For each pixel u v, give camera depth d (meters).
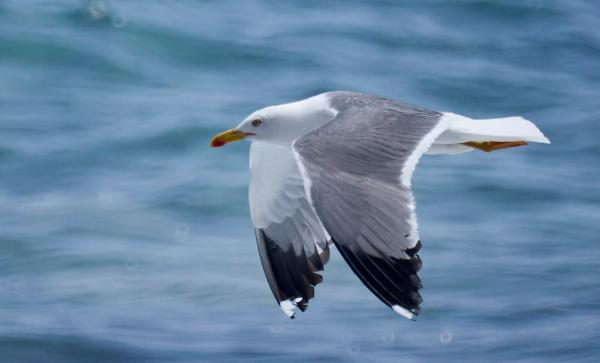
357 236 7.21
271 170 10.16
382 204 7.35
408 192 7.44
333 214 7.33
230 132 10.16
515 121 9.85
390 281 7.07
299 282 10.07
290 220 10.11
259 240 10.17
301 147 7.89
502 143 10.12
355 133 8.11
